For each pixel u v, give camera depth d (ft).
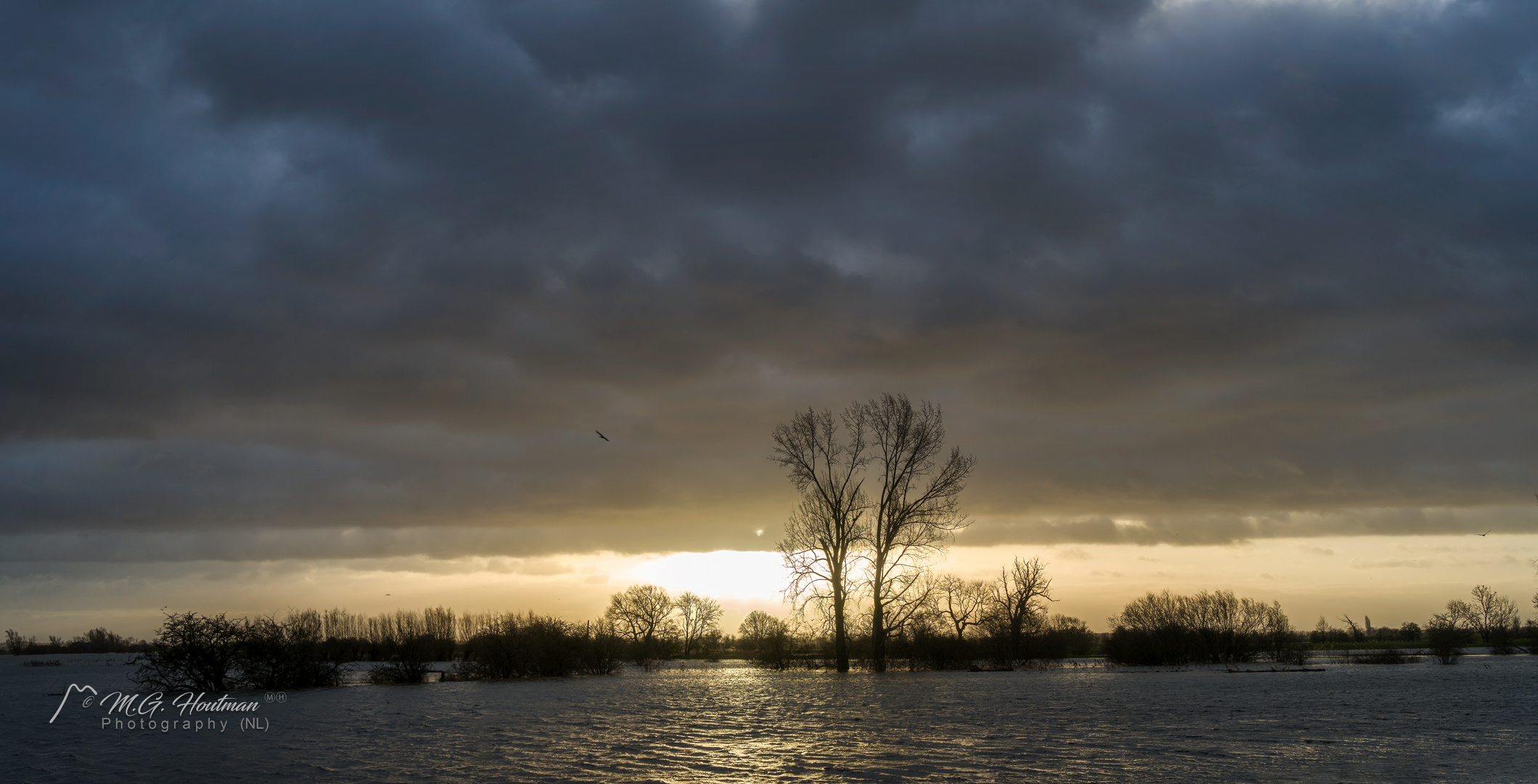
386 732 90.68
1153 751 73.56
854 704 120.98
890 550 203.72
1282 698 128.88
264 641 154.10
